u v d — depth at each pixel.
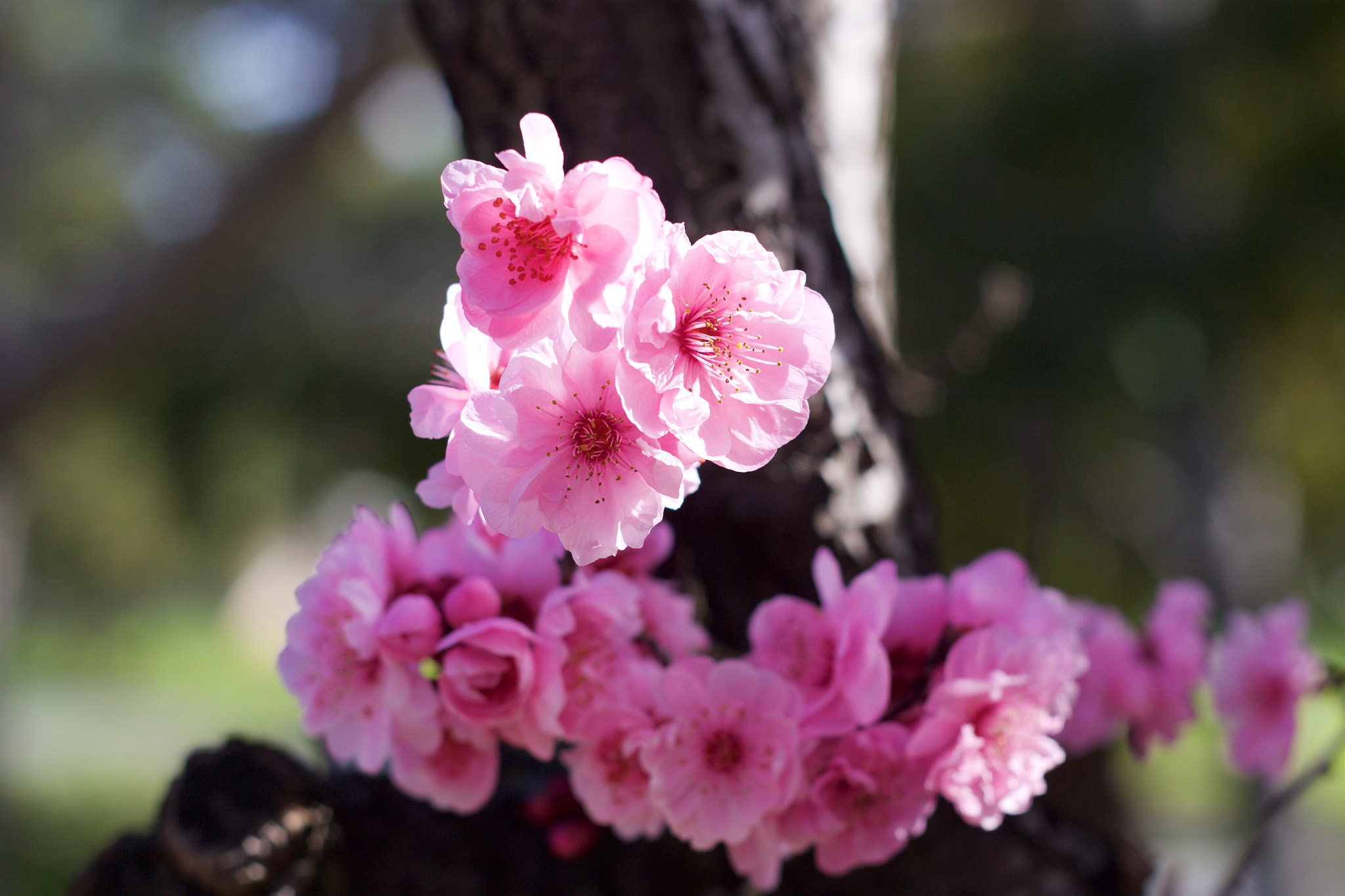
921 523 0.57
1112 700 0.57
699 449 0.42
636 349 0.41
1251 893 2.04
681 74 0.55
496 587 0.49
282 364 1.96
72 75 3.13
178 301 1.94
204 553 2.15
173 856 0.52
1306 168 1.62
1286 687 0.58
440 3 0.56
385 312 2.11
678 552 0.55
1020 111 1.79
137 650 5.57
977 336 0.68
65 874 2.42
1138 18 1.85
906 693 0.49
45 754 3.63
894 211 1.83
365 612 0.47
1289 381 1.90
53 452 3.07
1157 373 1.79
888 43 0.61
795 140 0.56
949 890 0.54
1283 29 1.62
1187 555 2.05
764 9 0.56
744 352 0.42
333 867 0.53
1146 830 1.67
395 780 0.51
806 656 0.49
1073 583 2.11
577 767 0.49
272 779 0.53
